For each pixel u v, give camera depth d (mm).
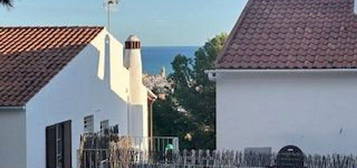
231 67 22562
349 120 22594
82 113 31156
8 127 24797
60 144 28469
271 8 26625
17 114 24766
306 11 26281
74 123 29953
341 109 22609
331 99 22625
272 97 22875
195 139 53562
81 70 30984
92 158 23703
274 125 22875
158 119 54594
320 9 26375
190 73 55375
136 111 38594
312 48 23547
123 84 37906
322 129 22703
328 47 23547
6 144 24844
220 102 23078
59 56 30000
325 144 22703
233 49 23656
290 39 24234
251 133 23000
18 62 29109
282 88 22812
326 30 24781
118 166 22828
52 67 28516
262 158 20922
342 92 22562
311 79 22672
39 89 25938
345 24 25109
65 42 32031
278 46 23781
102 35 34125
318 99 22688
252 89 22938
